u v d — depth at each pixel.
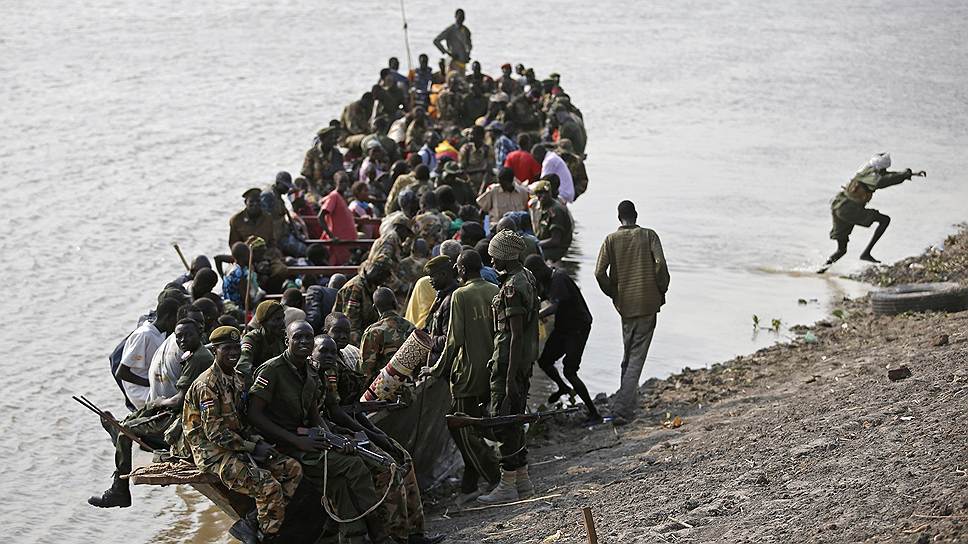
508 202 46.41
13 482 31.70
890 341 37.47
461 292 27.30
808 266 52.28
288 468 23.47
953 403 27.05
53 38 125.25
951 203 64.94
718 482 25.27
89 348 41.84
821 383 33.09
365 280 31.75
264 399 23.52
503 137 58.41
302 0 161.62
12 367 39.69
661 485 26.05
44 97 94.62
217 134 82.94
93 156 74.94
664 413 33.62
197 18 143.38
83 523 29.70
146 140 80.12
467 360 27.16
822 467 24.55
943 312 41.38
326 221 46.59
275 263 41.09
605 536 23.14
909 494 21.66
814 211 63.66
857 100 104.56
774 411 30.55
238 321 34.12
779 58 130.25
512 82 78.56
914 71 121.94
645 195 67.88
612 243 33.25
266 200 44.09
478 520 26.66
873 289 48.03
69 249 54.53
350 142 62.53
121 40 125.56
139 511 30.53
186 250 55.09
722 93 107.31
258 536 23.64
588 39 140.00
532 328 27.22
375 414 27.55
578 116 70.25
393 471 24.33
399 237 38.47
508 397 26.64
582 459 29.98
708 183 71.25
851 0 190.12
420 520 25.30
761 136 87.69
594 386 38.25
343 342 27.03
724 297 47.44
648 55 129.62
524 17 156.12
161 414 26.22
